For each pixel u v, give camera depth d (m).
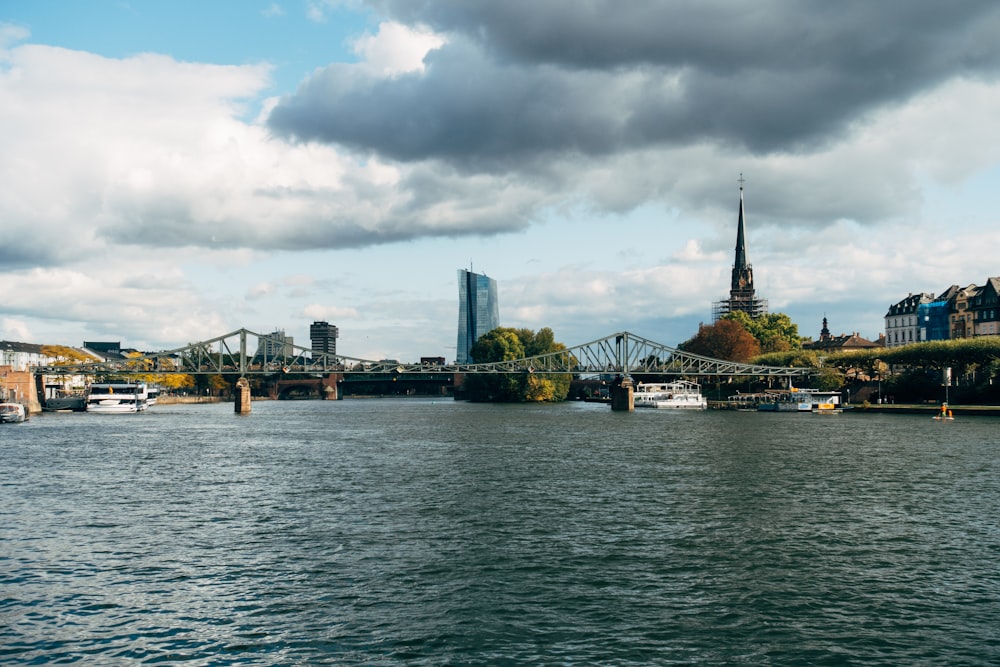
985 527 54.62
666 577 42.34
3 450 108.94
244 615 36.81
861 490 69.75
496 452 102.56
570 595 39.38
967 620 36.44
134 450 109.06
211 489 71.50
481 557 46.12
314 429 153.50
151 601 38.81
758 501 64.06
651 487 71.06
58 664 31.78
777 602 38.59
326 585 41.03
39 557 46.75
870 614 37.12
